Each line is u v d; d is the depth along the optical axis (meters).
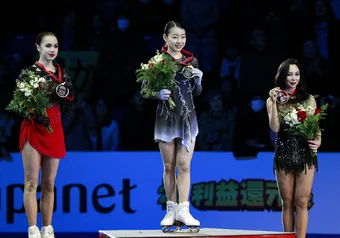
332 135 28.28
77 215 25.94
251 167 26.20
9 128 28.20
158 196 26.08
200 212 26.02
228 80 29.20
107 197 26.08
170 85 19.28
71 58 29.75
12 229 25.89
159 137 19.64
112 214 26.02
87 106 28.30
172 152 19.75
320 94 29.47
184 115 19.58
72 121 28.08
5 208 26.02
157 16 30.97
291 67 21.31
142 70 19.33
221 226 25.94
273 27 29.80
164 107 19.64
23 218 25.94
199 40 30.23
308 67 29.58
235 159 26.28
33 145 19.19
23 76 19.31
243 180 26.12
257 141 27.98
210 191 26.08
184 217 19.38
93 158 26.28
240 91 28.92
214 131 27.84
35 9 31.09
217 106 27.89
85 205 26.03
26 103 19.00
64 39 30.06
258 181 26.11
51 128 19.36
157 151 26.34
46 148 19.30
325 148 28.28
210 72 29.84
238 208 26.02
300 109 21.19
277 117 21.27
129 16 29.81
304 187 21.23
